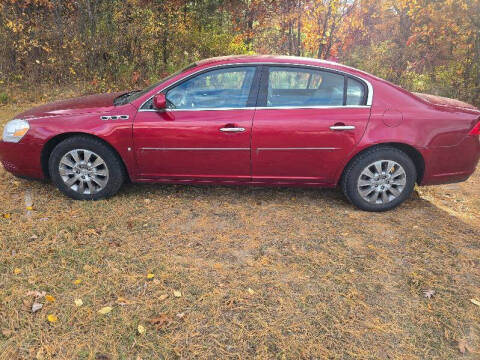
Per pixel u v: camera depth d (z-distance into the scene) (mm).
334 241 3721
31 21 9883
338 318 2764
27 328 2557
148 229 3781
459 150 4105
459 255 3562
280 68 4020
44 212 3982
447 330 2701
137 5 10500
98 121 4012
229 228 3873
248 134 3969
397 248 3650
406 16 11453
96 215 3969
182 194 4543
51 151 4258
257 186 4391
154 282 3041
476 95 10227
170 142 4016
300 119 3953
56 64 10000
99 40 10078
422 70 11367
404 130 3977
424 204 4598
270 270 3256
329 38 11328
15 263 3174
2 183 4605
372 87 4016
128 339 2518
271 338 2570
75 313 2691
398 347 2551
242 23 12445
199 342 2518
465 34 10336
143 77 10461
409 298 2998
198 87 4035
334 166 4098
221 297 2914
